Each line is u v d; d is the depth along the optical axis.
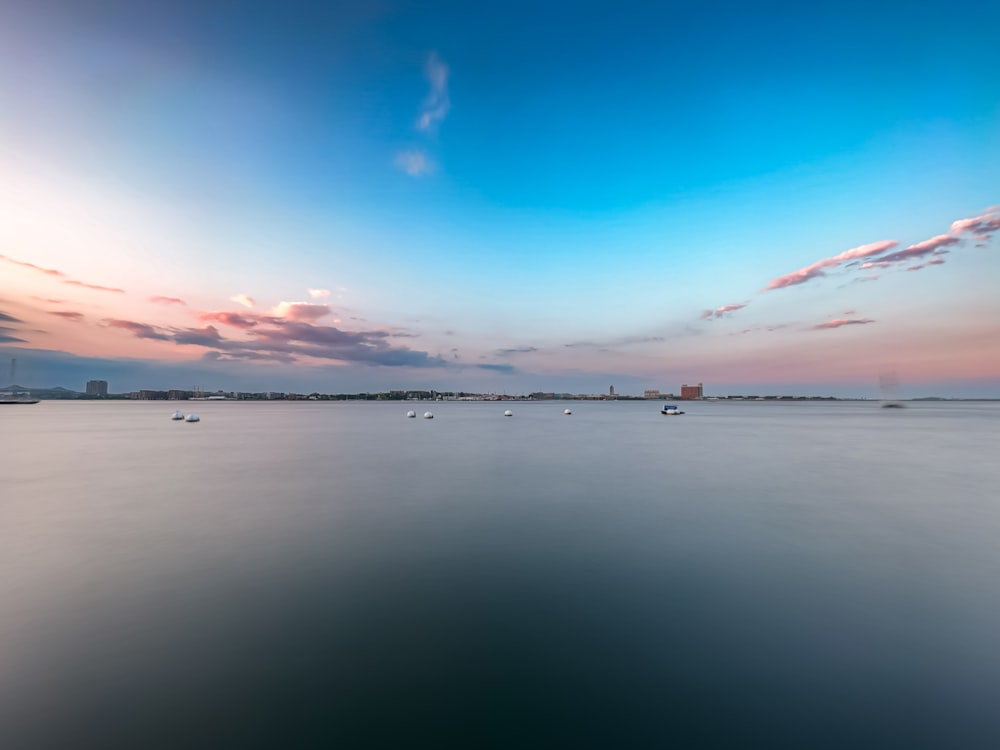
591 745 4.30
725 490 16.06
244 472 19.77
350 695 5.03
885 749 4.29
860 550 9.71
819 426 56.47
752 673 5.44
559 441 34.72
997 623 6.60
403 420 69.50
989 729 4.54
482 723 4.60
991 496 15.17
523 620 6.70
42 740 4.38
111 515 12.52
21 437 38.31
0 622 6.62
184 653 5.82
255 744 4.32
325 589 7.77
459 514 12.67
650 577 8.30
